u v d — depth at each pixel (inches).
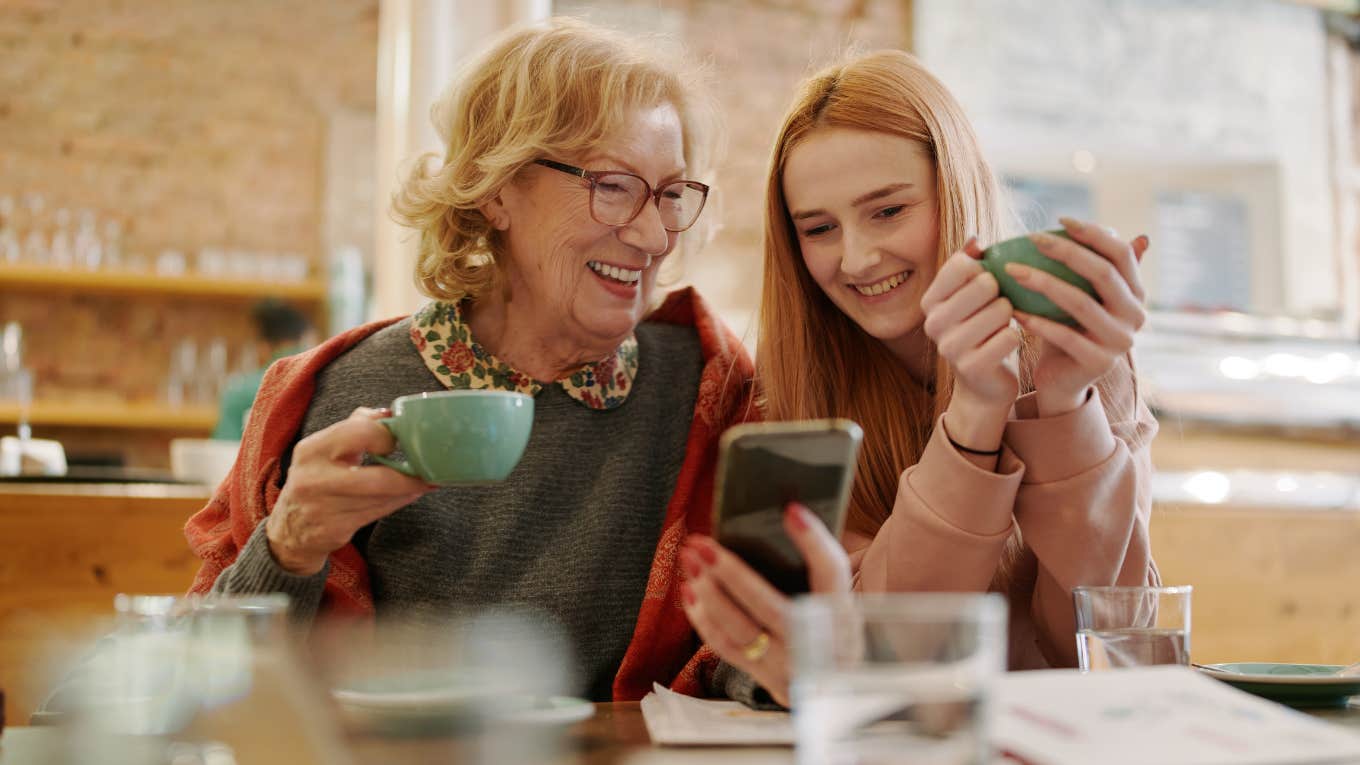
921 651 23.0
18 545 81.0
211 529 58.1
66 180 193.2
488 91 58.4
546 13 114.8
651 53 59.9
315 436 42.3
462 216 58.0
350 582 53.4
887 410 59.6
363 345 60.0
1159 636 36.1
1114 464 43.5
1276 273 187.9
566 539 55.5
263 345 195.2
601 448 57.8
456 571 54.7
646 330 63.5
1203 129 184.1
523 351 58.8
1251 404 145.0
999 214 58.4
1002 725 28.4
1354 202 190.9
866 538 56.2
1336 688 36.9
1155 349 142.2
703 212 65.6
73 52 195.6
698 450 57.9
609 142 55.9
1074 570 44.1
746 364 62.4
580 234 55.7
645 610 53.5
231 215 198.8
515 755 31.3
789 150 57.4
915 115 55.4
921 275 55.9
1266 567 112.3
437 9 112.1
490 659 48.0
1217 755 26.6
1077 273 38.5
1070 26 180.4
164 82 198.7
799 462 31.3
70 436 186.2
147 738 33.2
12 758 31.5
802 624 23.5
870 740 23.0
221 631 30.6
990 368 40.0
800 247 59.6
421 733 34.2
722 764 30.0
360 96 206.1
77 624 81.3
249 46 202.4
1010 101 177.0
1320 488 138.2
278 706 30.5
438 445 38.5
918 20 176.4
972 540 41.9
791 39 175.6
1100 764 26.1
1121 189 189.5
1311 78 190.1
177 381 187.3
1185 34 185.0
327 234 201.3
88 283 184.2
